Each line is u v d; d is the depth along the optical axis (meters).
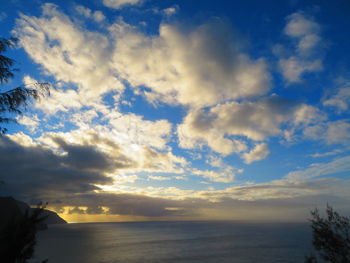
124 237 165.62
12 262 4.70
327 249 8.28
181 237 161.50
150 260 73.56
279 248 96.31
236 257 76.81
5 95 6.70
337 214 8.77
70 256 78.88
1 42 6.92
